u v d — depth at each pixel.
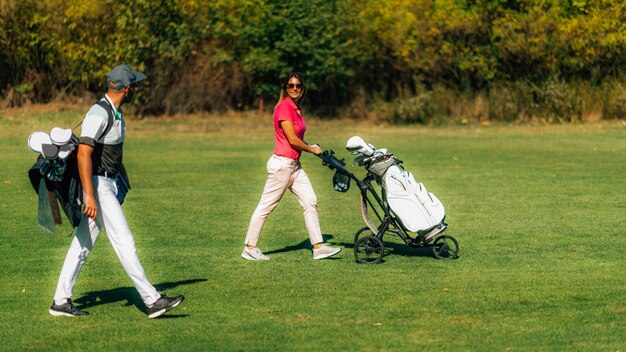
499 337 9.17
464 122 40.25
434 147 30.64
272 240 14.73
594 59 39.75
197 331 9.49
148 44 40.59
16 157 27.31
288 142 12.85
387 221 12.85
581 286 11.30
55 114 40.56
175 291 11.24
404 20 41.12
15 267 12.72
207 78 42.28
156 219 16.64
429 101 41.12
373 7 41.25
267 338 9.20
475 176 22.73
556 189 20.25
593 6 39.25
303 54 41.31
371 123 41.31
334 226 15.97
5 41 41.97
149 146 31.50
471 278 11.79
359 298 10.79
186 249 13.93
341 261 13.00
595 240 14.31
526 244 14.03
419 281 11.65
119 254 9.88
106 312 10.33
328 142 32.91
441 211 12.70
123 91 9.94
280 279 11.85
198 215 17.09
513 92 40.75
